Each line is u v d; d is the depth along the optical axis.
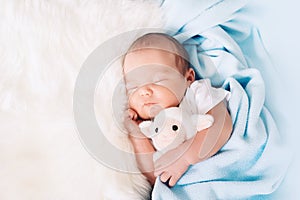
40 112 1.11
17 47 1.17
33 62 1.16
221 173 1.07
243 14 1.29
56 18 1.18
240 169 1.09
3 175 1.03
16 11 1.18
